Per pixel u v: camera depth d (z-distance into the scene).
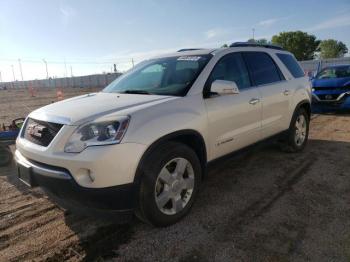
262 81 4.70
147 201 2.96
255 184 4.30
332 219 3.32
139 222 3.37
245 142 4.31
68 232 3.24
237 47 4.50
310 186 4.17
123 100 3.42
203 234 3.11
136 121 2.91
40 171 2.96
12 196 4.18
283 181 4.38
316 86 10.01
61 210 3.73
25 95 38.06
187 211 3.40
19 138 3.46
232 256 2.76
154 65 4.42
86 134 2.81
